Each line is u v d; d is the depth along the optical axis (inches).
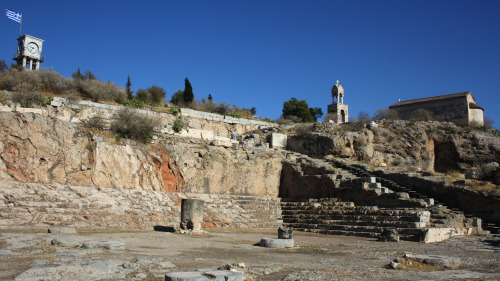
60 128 1090.7
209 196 1261.1
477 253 653.3
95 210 956.0
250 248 687.1
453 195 1165.7
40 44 2379.4
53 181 1021.2
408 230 910.4
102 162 1111.6
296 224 1192.8
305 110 3181.6
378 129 1679.4
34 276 380.2
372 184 1211.9
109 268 429.4
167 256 544.1
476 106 2201.0
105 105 1596.9
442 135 1688.0
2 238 614.2
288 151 1614.2
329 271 454.0
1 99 1392.7
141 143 1248.2
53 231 741.9
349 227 1050.1
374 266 502.9
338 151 1595.7
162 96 2241.6
